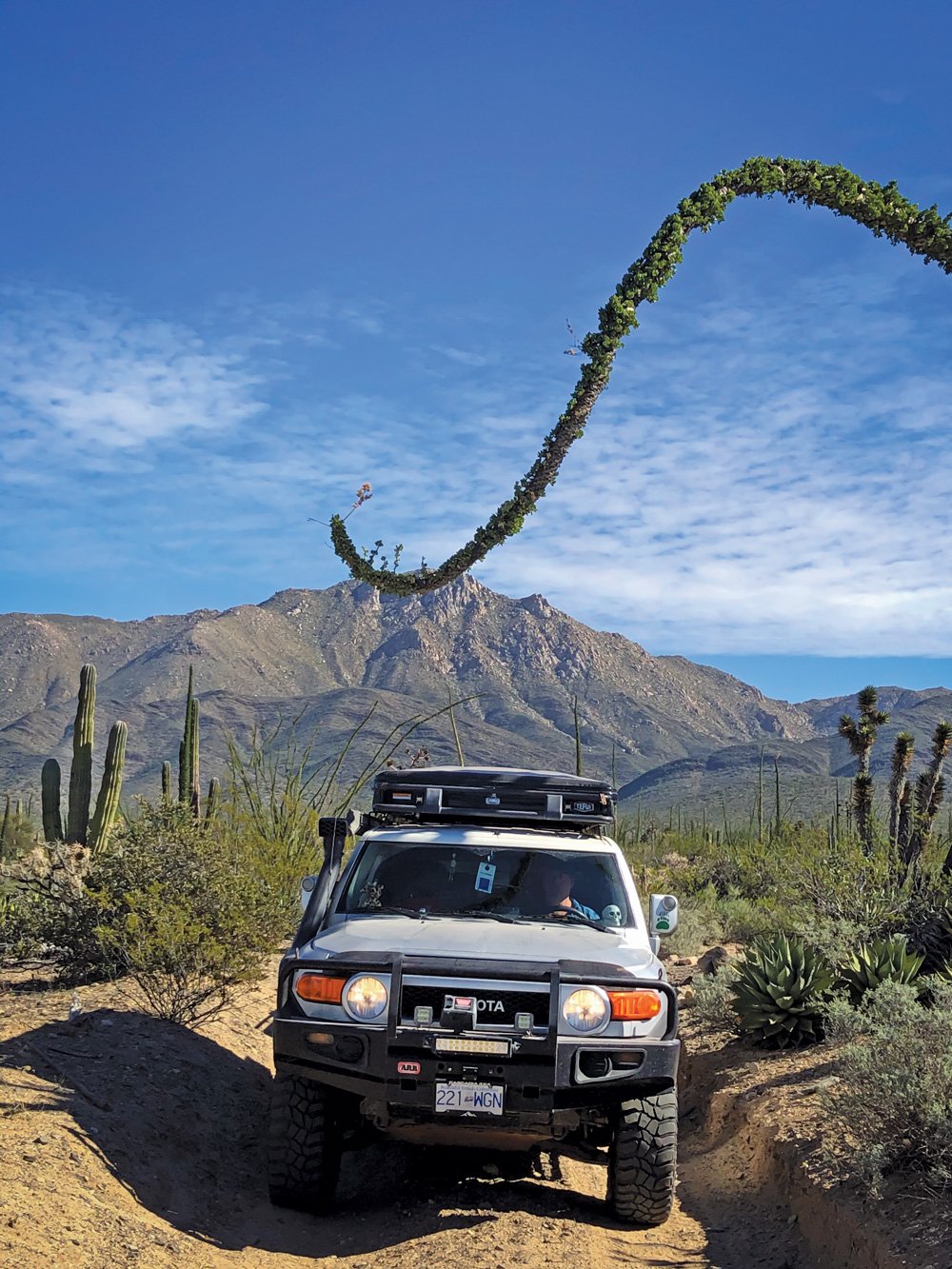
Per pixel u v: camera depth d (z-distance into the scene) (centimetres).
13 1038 771
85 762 1505
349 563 840
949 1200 559
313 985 601
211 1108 732
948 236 760
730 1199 718
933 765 1497
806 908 1205
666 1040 596
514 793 736
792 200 780
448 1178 698
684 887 2286
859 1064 649
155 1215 552
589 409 732
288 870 1240
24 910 1065
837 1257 583
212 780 1391
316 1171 606
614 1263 563
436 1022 581
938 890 1125
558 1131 588
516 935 647
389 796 743
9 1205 490
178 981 880
